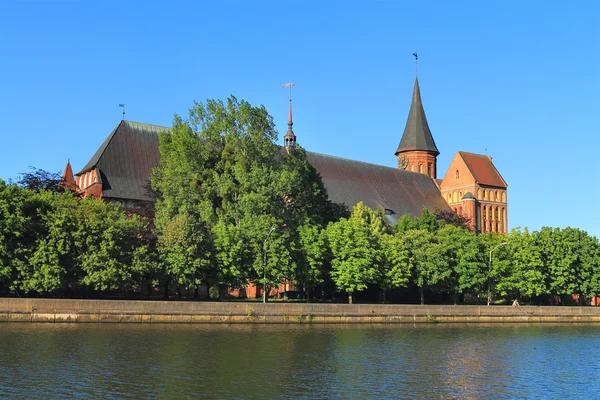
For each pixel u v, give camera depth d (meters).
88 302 60.88
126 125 111.31
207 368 40.94
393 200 145.75
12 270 64.12
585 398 38.03
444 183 159.00
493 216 156.12
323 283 93.06
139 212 95.38
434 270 92.75
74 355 42.88
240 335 56.69
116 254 68.56
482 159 159.50
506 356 52.84
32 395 32.66
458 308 83.19
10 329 53.62
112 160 105.56
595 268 107.25
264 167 84.12
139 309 62.81
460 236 96.62
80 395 33.03
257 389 36.12
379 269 88.44
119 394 33.59
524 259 100.75
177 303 64.62
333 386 37.81
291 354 47.75
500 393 38.56
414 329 70.44
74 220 68.00
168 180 85.62
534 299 110.94
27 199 67.69
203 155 86.38
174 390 34.94
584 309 93.38
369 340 58.03
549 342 63.56
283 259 78.19
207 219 79.94
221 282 76.06
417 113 171.38
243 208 80.56
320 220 99.31
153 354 44.59
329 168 141.25
